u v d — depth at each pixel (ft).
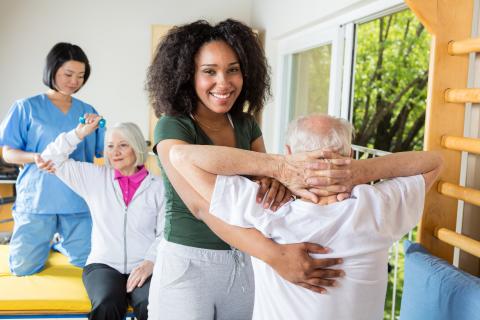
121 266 7.41
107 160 7.66
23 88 14.73
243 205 3.29
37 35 14.62
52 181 8.16
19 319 6.77
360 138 19.15
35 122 8.32
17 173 11.69
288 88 13.14
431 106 4.60
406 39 18.38
